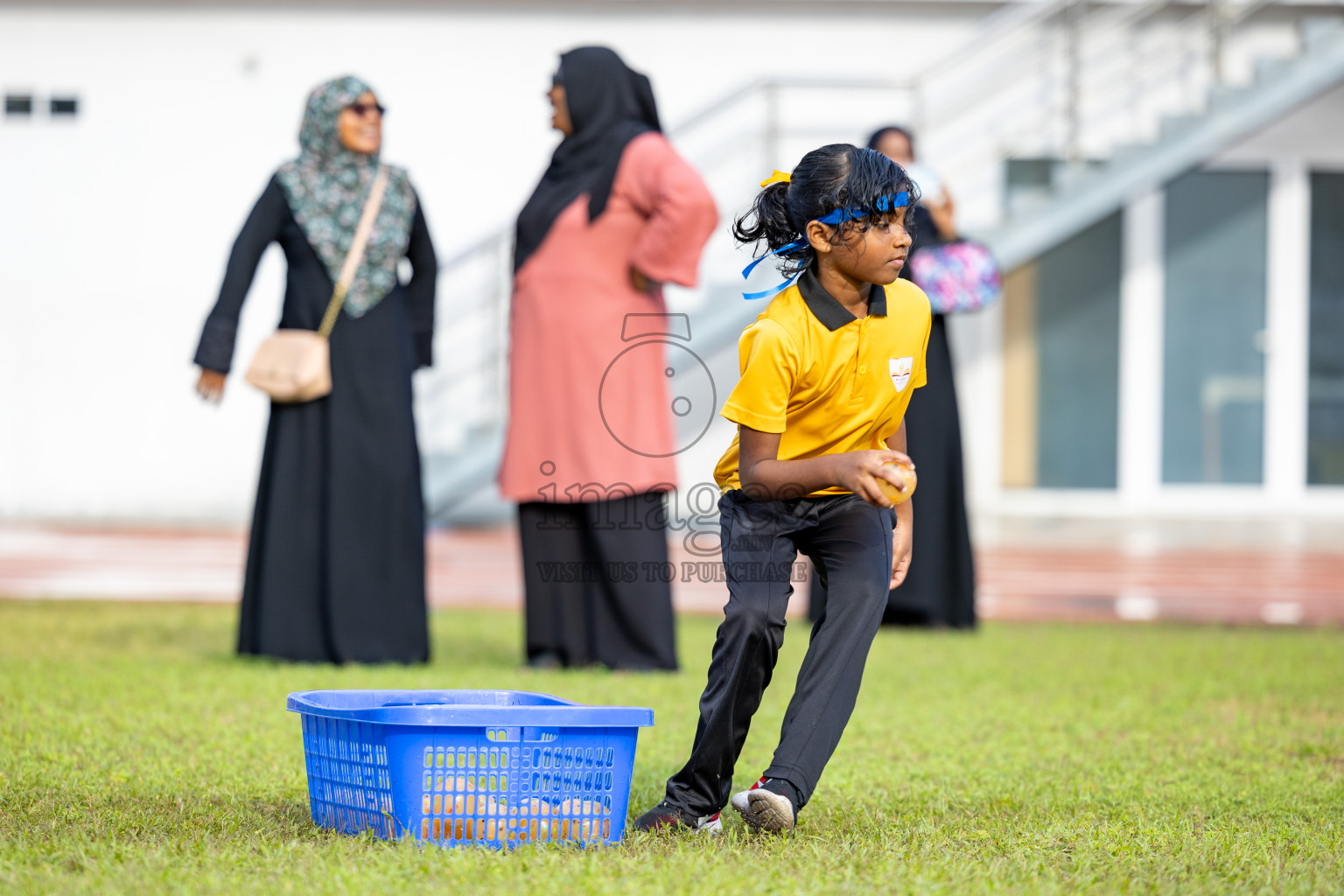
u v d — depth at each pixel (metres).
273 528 13.75
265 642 13.66
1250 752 9.77
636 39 30.58
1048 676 13.31
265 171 30.48
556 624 13.60
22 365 30.50
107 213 30.42
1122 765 9.22
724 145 30.52
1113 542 26.70
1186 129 27.70
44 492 30.58
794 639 16.16
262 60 30.41
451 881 5.70
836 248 6.76
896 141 16.22
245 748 9.06
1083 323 31.23
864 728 10.52
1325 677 13.47
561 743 6.62
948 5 30.44
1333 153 30.91
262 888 5.57
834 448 7.23
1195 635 16.75
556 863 6.05
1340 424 31.27
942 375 16.34
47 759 8.61
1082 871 6.24
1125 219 31.08
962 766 9.13
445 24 30.53
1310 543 26.78
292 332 13.77
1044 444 31.33
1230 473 31.33
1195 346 31.23
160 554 24.69
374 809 6.68
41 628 15.77
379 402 13.79
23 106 30.33
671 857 6.25
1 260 30.39
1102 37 30.38
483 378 30.55
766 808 6.65
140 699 10.98
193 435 30.69
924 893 5.69
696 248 13.09
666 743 9.69
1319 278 31.11
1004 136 30.31
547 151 30.66
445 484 27.67
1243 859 6.49
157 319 30.53
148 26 30.30
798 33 30.53
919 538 16.41
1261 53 28.98
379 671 13.01
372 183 13.98
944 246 16.06
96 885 5.61
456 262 28.34
